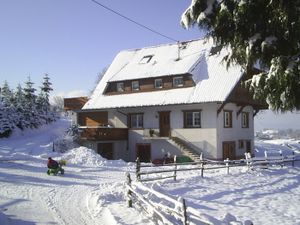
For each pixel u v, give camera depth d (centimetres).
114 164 2917
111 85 4016
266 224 1262
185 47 4022
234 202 1605
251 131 3903
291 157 2936
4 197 1575
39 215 1271
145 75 3750
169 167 2781
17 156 3127
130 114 3803
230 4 988
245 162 2577
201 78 3494
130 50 4534
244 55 1033
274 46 952
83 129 3728
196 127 3381
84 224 1171
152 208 1149
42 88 6344
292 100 944
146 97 3662
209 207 1495
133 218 1218
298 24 902
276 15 925
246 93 3491
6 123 4731
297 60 935
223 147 3353
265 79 977
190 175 2228
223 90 3225
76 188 1834
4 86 6359
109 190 1734
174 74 3538
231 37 1039
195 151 3372
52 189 1794
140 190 1493
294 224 1270
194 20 1046
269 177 2308
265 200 1675
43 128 5497
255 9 956
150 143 3647
